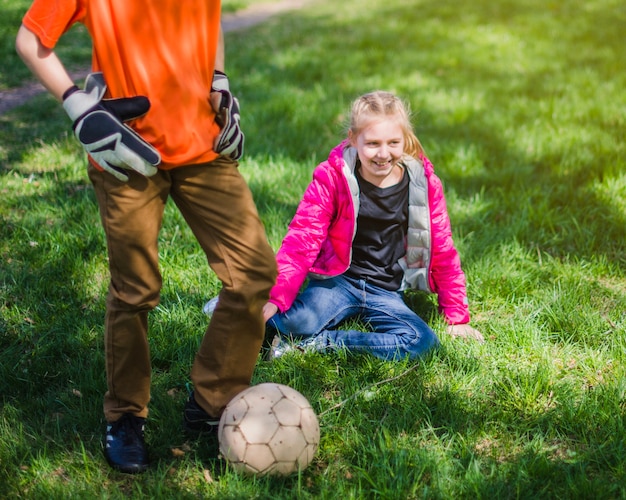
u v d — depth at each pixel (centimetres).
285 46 1048
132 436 262
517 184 531
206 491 248
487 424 285
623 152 578
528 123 662
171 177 237
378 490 243
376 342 326
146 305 244
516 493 247
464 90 773
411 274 351
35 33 211
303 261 331
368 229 342
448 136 631
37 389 305
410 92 766
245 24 1377
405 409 288
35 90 803
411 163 337
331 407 289
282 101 718
